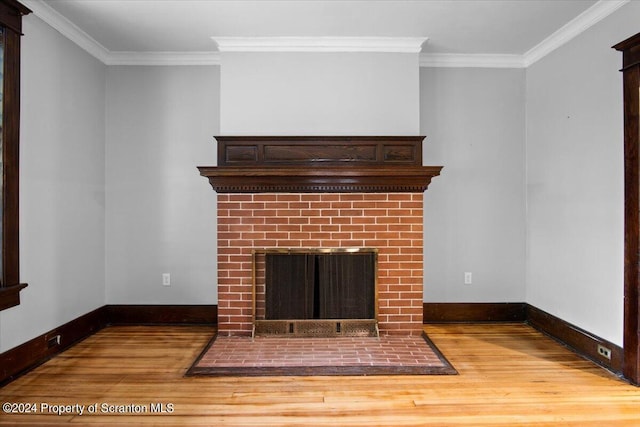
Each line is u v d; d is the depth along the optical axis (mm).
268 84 3312
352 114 3314
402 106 3316
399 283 3293
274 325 3252
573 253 3082
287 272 3283
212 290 3742
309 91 3314
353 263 3283
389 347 3033
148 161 3711
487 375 2605
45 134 2855
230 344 3092
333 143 3264
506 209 3713
